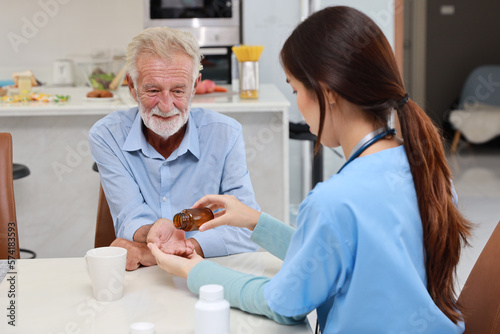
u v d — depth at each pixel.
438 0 8.36
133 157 1.66
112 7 5.11
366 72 0.98
